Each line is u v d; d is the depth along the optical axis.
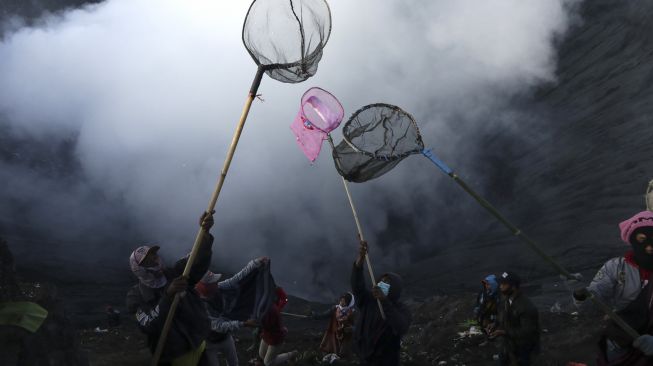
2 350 4.29
